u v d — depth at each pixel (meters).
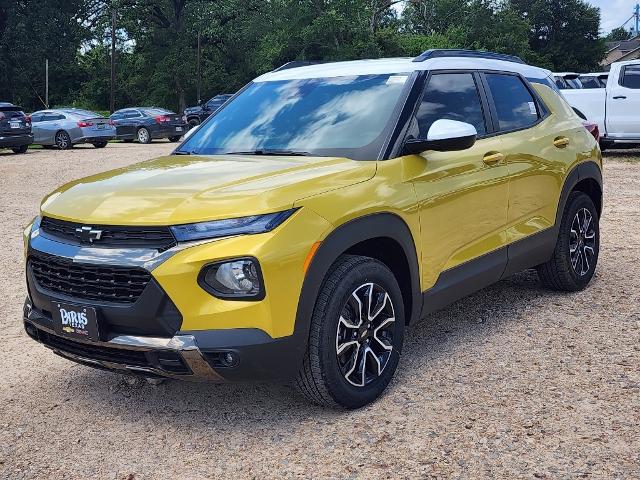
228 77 66.75
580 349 4.52
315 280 3.41
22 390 4.25
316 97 4.62
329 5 57.50
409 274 4.04
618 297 5.64
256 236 3.25
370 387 3.78
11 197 12.69
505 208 4.83
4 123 22.08
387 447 3.34
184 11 64.81
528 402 3.75
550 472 3.06
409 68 4.54
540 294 5.80
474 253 4.56
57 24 59.22
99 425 3.75
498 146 4.79
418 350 4.62
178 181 3.68
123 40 67.81
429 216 4.12
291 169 3.75
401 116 4.18
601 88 15.80
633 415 3.56
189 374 3.31
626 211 9.52
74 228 3.52
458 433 3.44
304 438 3.48
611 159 16.02
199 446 3.47
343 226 3.55
